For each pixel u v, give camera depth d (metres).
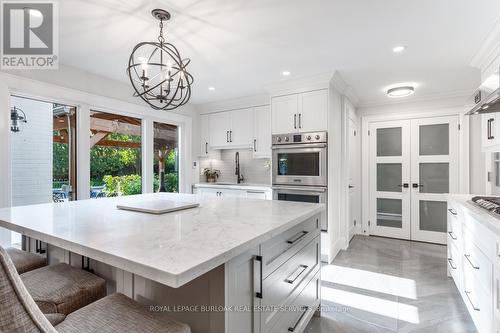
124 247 0.99
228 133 4.53
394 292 2.48
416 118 4.16
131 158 3.88
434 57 2.70
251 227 1.30
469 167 3.82
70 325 0.92
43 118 3.03
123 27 2.15
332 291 2.50
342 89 3.69
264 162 4.61
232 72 3.18
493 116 2.45
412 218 4.21
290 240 1.57
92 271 1.49
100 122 3.51
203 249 0.97
